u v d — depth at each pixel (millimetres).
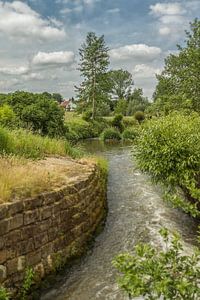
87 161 12258
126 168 18656
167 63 29156
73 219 7594
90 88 53812
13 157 9320
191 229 9203
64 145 14375
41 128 26453
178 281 2809
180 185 10227
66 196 7398
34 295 5879
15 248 5797
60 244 6965
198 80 24141
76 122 41656
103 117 53562
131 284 2799
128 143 34344
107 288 6066
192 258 3051
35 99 27750
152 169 10562
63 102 71375
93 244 8180
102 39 54062
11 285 5645
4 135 11227
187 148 9867
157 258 3076
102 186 11727
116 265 2957
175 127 10836
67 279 6453
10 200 5965
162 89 31109
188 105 23312
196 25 25125
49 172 8453
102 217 10117
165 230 3277
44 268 6371
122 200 12180
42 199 6520
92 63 54156
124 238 8492
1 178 6652
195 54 24531
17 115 25641
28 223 6105
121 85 84500
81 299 5766
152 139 10445
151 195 12727
